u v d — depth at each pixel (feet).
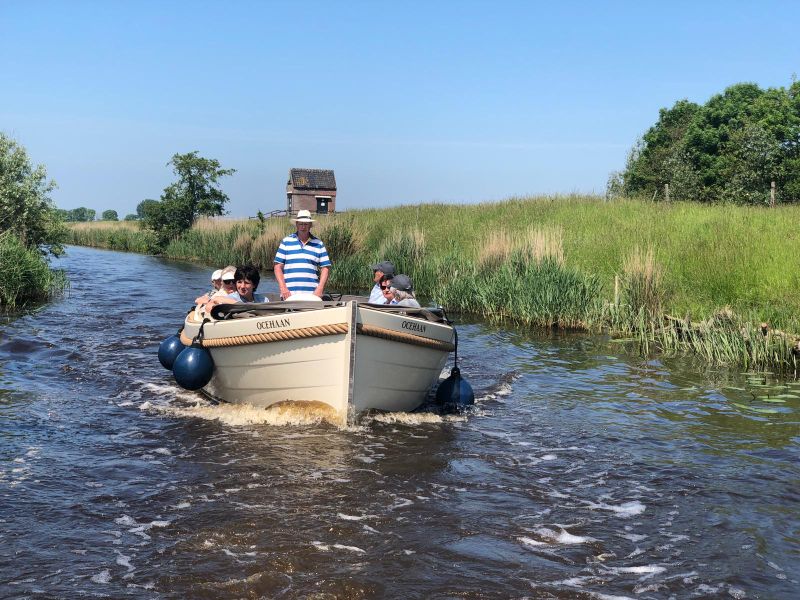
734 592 15.62
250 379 29.37
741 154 134.62
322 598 15.12
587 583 15.97
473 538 18.16
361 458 24.18
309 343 27.35
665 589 15.72
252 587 15.49
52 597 14.97
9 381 33.96
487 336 49.80
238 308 30.07
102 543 17.51
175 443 25.52
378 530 18.51
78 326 49.78
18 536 17.78
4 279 59.11
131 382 34.55
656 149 191.52
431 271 75.15
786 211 74.54
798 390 34.30
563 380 36.83
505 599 15.23
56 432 26.45
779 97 189.37
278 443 25.70
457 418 29.71
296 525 18.70
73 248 183.32
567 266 58.75
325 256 32.40
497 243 69.10
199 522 18.79
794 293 45.70
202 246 134.21
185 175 158.92
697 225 68.69
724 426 28.53
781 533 18.66
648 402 32.35
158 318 54.44
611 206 90.68
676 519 19.52
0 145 76.69
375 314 27.20
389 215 114.11
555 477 22.71
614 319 50.65
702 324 43.88
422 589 15.56
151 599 14.94
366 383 27.81
